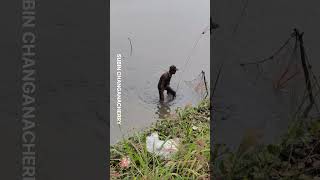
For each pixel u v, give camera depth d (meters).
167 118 4.18
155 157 3.41
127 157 3.46
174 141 3.67
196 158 3.27
